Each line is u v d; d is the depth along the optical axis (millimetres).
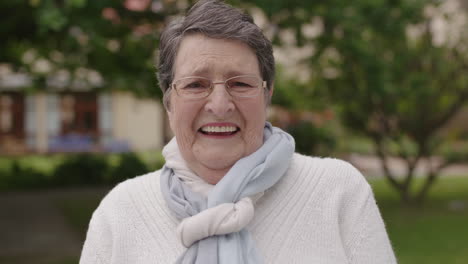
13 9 5941
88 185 15039
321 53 8164
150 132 22781
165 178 1646
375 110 9914
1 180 14797
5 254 7133
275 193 1595
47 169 16109
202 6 1496
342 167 1654
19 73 8109
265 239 1535
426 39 9695
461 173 16000
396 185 10570
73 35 5461
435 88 9883
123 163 15438
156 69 1678
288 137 1646
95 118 22234
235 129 1531
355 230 1556
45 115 21625
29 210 10969
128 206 1669
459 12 9688
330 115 13008
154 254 1579
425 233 7863
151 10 6336
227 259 1428
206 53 1460
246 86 1494
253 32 1477
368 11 7684
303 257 1515
